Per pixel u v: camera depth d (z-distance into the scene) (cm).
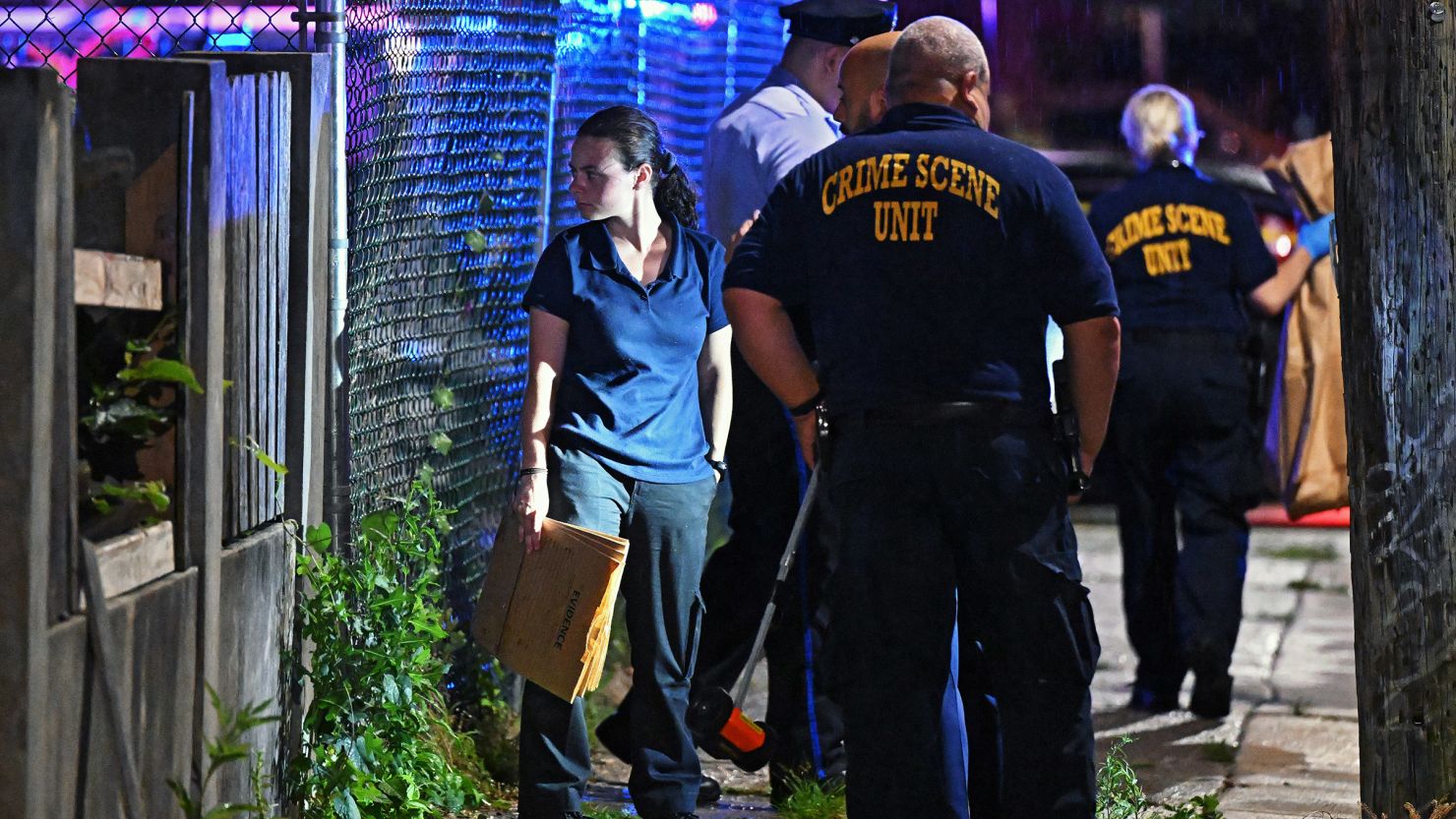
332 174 1143
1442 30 916
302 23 1162
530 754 1068
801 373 968
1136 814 1186
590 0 1644
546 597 1034
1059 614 921
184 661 838
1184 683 1711
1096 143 3384
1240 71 3397
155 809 805
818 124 1342
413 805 1065
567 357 1080
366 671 1059
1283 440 2077
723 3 1811
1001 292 915
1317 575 2186
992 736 1029
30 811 658
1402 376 936
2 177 662
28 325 660
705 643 1288
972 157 918
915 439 913
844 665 948
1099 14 3431
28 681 658
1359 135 941
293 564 1041
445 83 1327
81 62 839
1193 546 1542
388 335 1257
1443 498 937
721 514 1722
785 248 956
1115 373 929
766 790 1323
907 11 3488
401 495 1273
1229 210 1557
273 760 994
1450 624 939
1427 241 923
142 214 841
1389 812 959
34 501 662
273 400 1020
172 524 841
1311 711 1570
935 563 928
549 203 1591
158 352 838
